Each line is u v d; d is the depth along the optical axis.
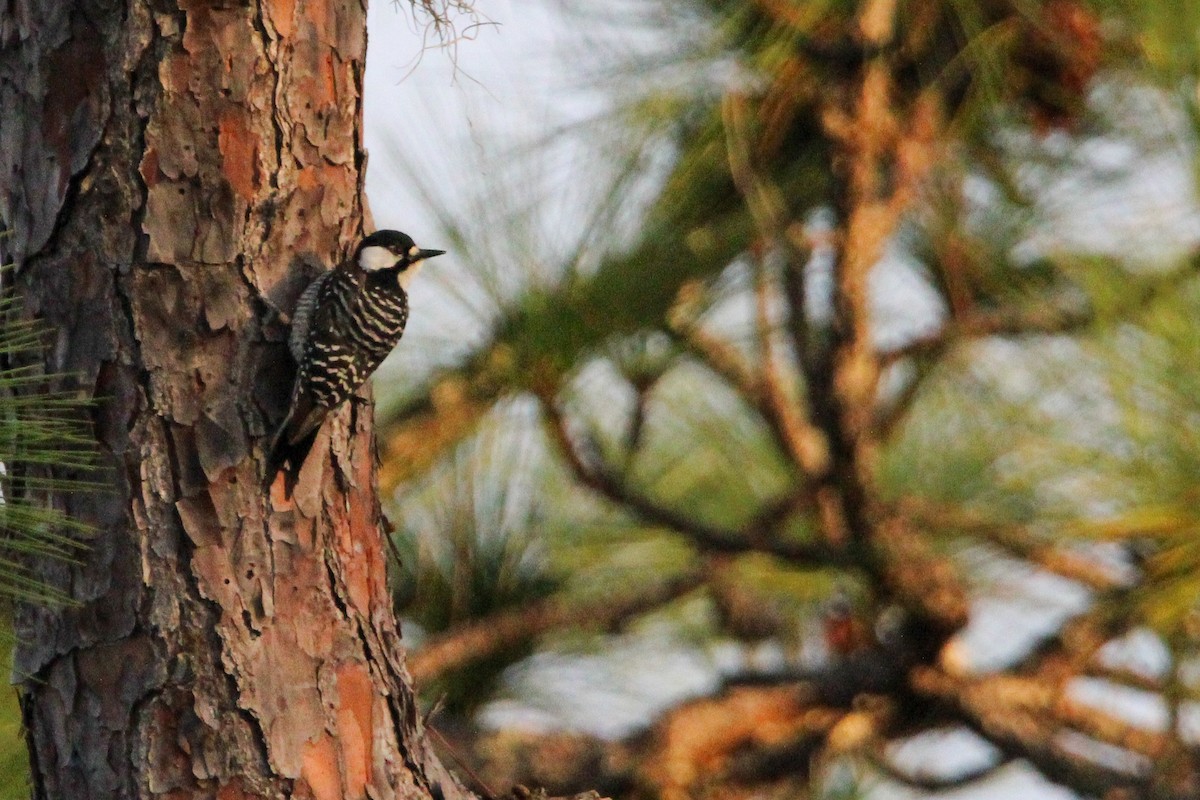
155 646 6.62
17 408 6.35
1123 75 8.37
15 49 6.82
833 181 9.09
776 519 9.90
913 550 9.34
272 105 6.89
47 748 6.77
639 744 10.30
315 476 6.94
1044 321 9.02
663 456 10.41
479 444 9.55
